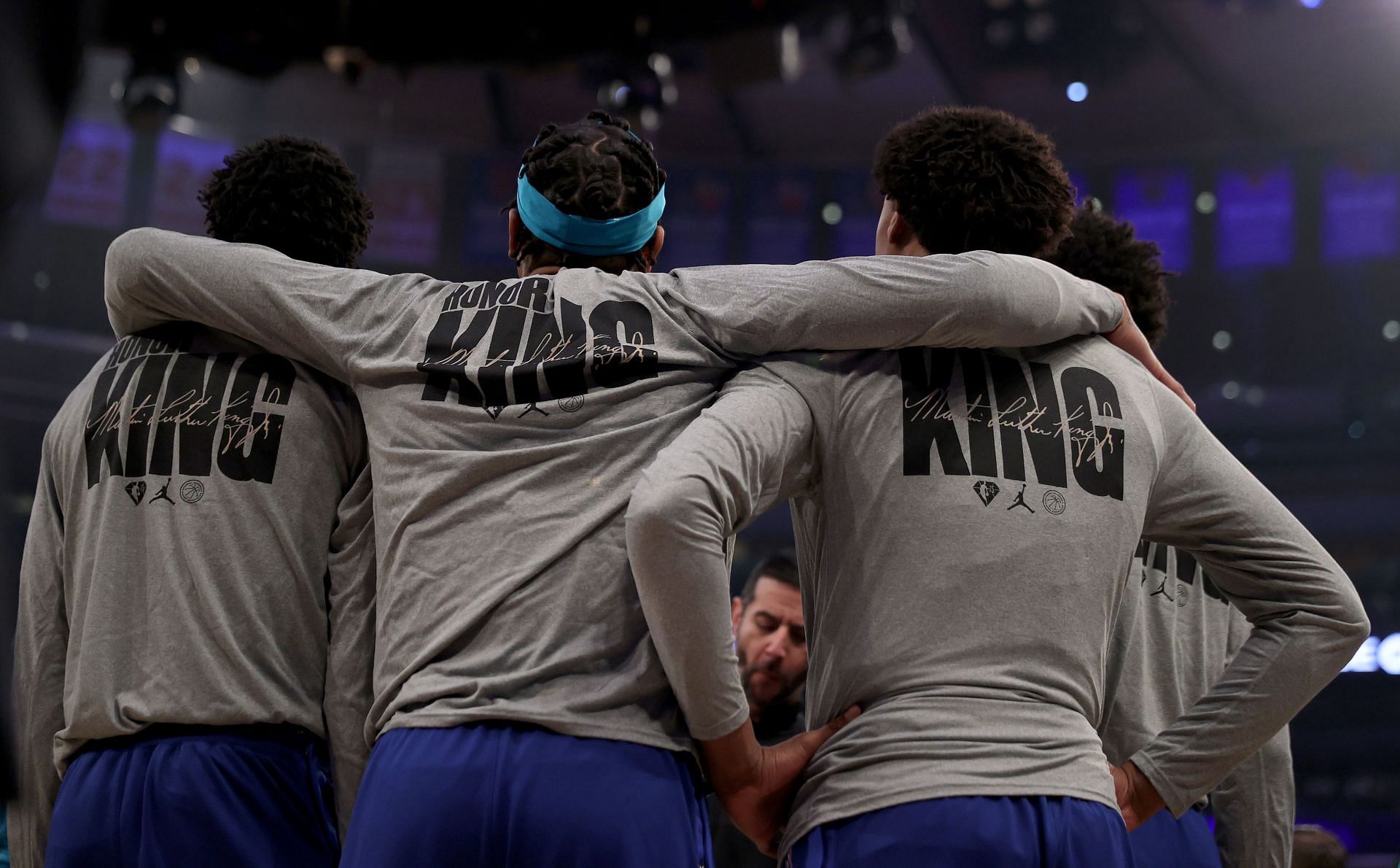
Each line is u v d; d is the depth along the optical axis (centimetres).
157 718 160
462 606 144
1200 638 191
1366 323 1473
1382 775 1316
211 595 163
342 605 170
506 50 861
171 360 174
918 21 1223
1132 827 157
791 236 1488
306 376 173
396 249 1425
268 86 1316
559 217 168
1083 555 147
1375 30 1242
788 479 150
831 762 143
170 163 1361
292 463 170
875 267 151
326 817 167
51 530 176
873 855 135
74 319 1347
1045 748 139
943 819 134
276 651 166
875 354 154
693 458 136
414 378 157
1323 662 152
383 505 155
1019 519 146
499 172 1447
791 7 878
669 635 136
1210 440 162
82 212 1333
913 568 145
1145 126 1426
